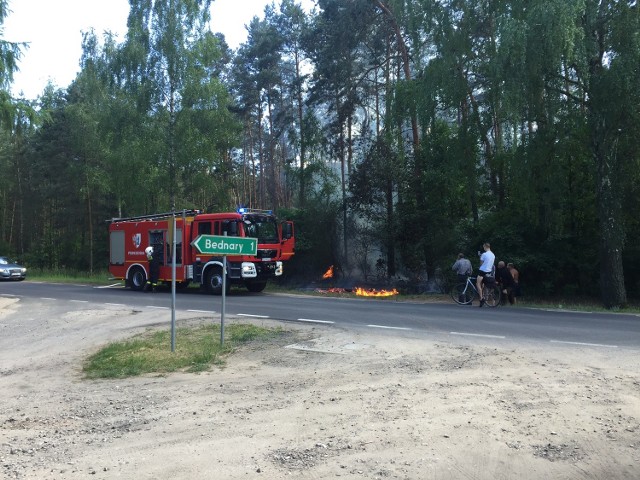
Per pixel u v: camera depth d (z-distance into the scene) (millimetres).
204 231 21719
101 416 6320
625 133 17656
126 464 4797
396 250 25453
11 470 4719
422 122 21891
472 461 4691
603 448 4941
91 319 14977
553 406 6141
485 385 7074
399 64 29812
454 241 22859
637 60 16484
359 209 26031
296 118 39531
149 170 32062
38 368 9328
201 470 4617
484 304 17266
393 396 6672
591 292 21453
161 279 23141
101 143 36344
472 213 23891
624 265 20891
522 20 17438
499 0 19016
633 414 5848
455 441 5137
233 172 43781
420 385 7160
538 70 17359
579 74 17859
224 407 6480
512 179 20312
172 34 31656
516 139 19578
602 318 13953
